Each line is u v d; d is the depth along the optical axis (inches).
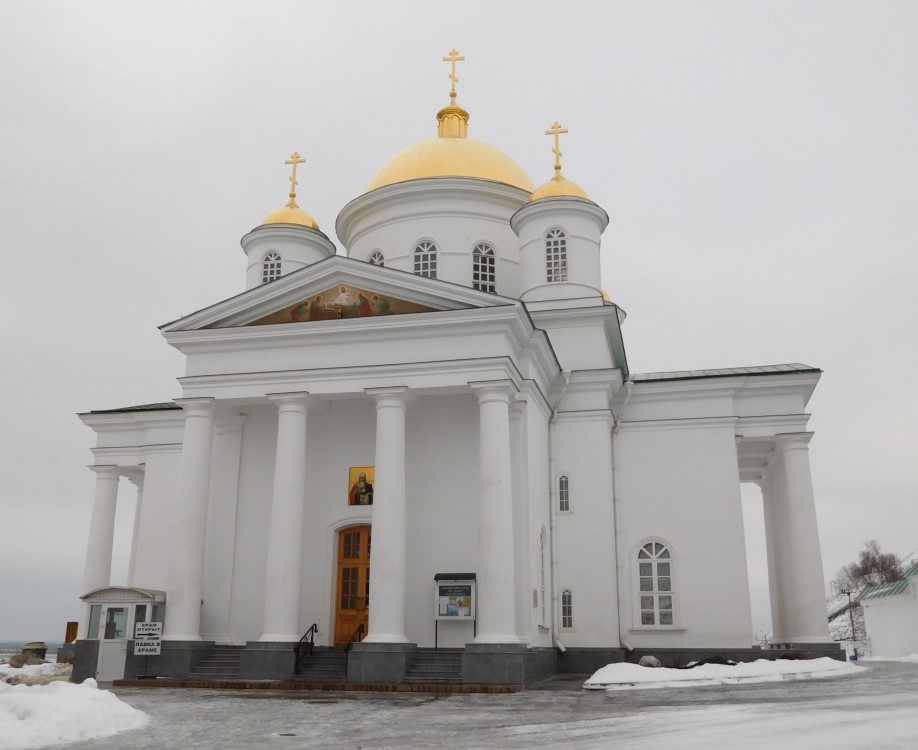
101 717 523.5
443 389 913.5
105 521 1290.6
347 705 665.0
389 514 880.9
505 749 432.8
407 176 1264.8
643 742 441.7
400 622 860.0
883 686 724.7
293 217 1318.9
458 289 924.6
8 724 481.4
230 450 1045.2
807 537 1080.8
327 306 966.4
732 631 1059.9
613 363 1275.8
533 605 917.8
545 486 1040.2
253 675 864.9
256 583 1001.5
